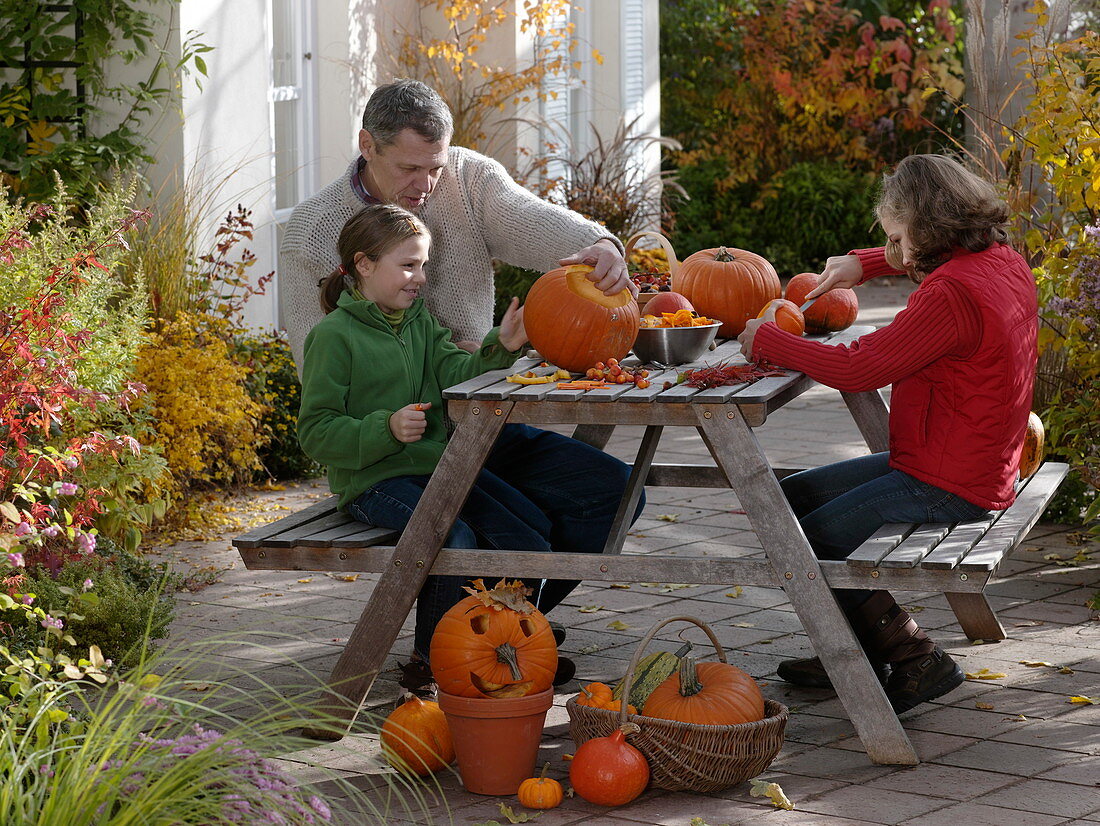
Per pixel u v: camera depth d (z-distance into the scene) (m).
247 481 6.72
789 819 3.20
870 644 3.84
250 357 6.75
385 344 3.95
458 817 3.27
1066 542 5.73
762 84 15.72
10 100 6.79
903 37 15.95
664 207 12.55
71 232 5.91
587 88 11.65
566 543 4.20
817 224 14.70
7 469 4.11
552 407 3.57
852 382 3.58
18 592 3.97
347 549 3.74
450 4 9.53
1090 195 5.52
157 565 5.43
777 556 3.50
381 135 4.06
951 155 6.62
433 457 3.96
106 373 5.07
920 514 3.69
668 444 8.05
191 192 6.97
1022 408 3.66
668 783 3.32
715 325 4.00
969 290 3.52
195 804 2.53
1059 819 3.17
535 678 3.42
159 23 6.88
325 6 8.68
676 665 3.51
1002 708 3.93
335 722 3.73
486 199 4.30
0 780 2.58
